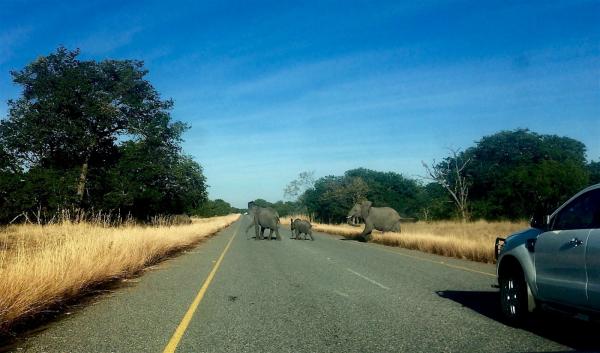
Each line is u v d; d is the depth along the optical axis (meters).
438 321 6.91
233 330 6.38
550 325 6.66
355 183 70.19
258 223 31.14
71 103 38.28
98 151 41.97
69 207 32.00
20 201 29.88
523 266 6.43
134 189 37.66
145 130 41.00
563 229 5.97
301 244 25.80
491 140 57.81
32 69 39.53
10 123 37.53
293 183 92.69
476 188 55.66
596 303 5.18
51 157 39.44
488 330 6.36
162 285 10.61
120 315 7.40
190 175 49.12
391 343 5.69
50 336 6.09
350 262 15.79
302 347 5.52
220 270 13.51
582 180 41.97
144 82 43.03
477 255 16.89
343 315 7.34
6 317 6.10
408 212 75.25
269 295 9.22
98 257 10.86
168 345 5.63
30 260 8.52
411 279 11.54
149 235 18.42
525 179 43.25
